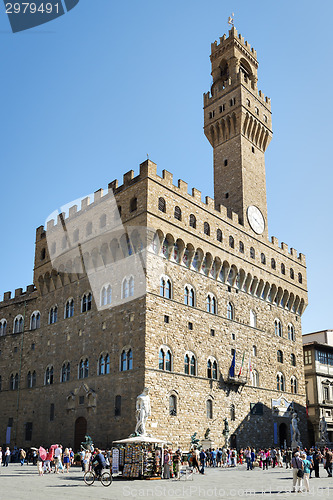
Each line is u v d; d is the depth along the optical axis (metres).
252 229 88.38
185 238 71.88
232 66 97.12
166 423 62.03
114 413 63.22
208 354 72.25
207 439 66.75
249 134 94.81
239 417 74.81
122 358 65.06
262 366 83.12
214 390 71.31
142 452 43.81
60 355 76.06
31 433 76.44
